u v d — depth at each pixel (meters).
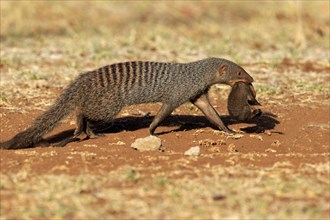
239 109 28.12
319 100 34.22
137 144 25.09
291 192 19.86
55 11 58.03
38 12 57.44
